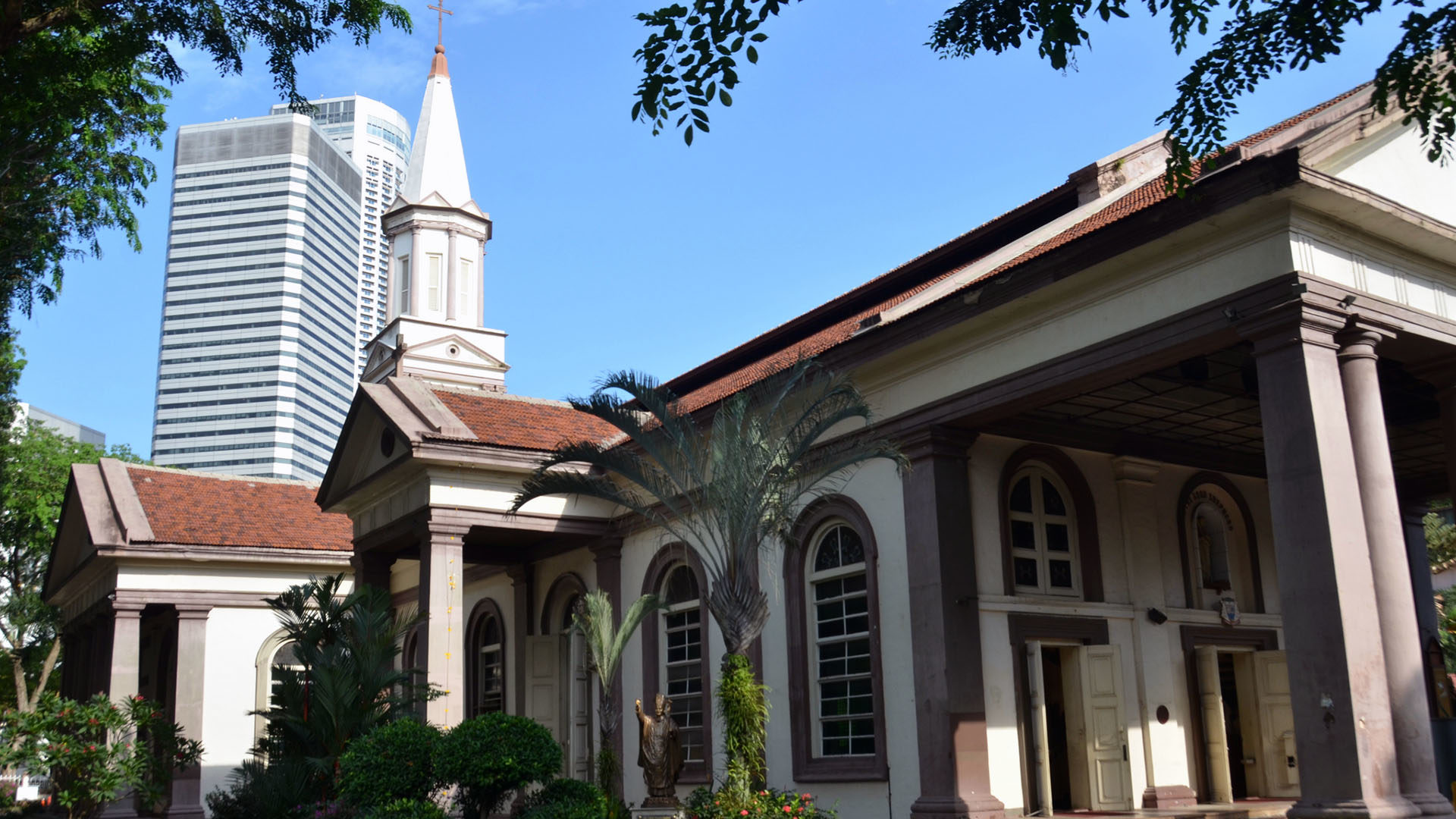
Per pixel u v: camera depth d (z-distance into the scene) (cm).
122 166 1870
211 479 2952
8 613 3897
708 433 1766
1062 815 1470
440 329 3903
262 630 2711
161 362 15200
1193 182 1140
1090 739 1519
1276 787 1680
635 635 1998
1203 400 1529
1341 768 1005
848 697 1592
